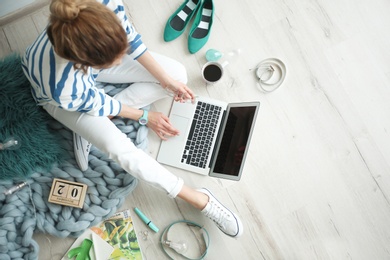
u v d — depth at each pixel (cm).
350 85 157
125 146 125
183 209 147
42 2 149
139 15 154
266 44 156
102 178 139
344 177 154
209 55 152
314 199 152
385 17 159
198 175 148
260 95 154
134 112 134
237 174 135
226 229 139
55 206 135
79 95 103
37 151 132
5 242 128
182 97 138
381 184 154
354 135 155
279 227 149
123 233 141
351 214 152
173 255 143
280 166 152
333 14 158
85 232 140
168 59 140
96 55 82
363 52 158
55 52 87
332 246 150
